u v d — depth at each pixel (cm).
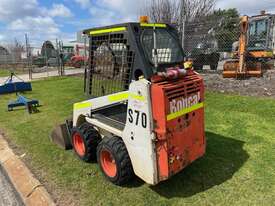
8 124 607
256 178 334
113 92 324
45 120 624
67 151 438
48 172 371
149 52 282
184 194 307
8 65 2584
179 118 279
